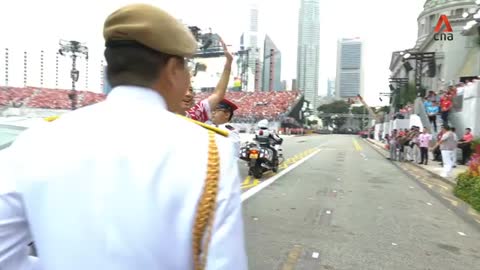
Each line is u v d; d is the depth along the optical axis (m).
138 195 0.89
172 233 0.89
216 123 3.99
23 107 55.75
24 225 1.03
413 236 5.98
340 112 118.81
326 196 9.13
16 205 1.00
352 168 15.87
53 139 0.99
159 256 0.89
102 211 0.89
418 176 13.49
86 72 75.31
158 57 1.03
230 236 0.91
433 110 25.36
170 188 0.90
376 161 19.92
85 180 0.92
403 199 9.14
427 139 17.66
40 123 1.10
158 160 0.92
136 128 0.96
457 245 5.61
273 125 62.38
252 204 7.95
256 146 11.67
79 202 0.91
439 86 48.81
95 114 1.00
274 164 12.56
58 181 0.93
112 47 1.03
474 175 8.95
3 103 59.69
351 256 4.98
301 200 8.55
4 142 4.02
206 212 0.89
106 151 0.93
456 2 59.19
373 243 5.55
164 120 0.99
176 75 1.08
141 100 1.02
